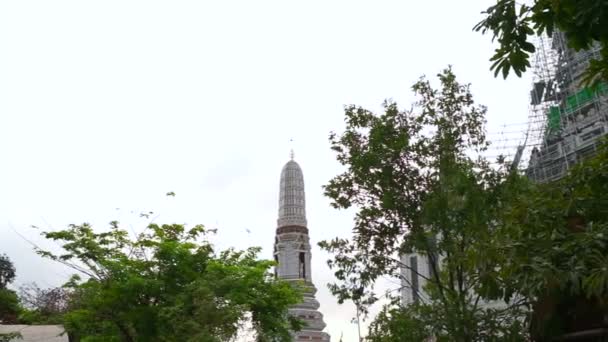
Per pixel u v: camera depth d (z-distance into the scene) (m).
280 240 97.94
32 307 41.81
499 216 19.02
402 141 22.58
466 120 23.83
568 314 13.47
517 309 19.42
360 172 23.19
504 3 11.97
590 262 11.85
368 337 24.50
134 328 32.44
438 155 22.92
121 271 32.91
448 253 21.59
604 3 10.45
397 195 22.94
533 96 58.41
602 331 12.44
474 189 20.05
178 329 29.88
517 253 12.76
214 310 29.45
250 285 34.84
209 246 34.84
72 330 33.25
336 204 23.83
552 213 13.57
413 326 20.56
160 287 32.41
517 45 12.12
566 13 11.41
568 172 14.88
